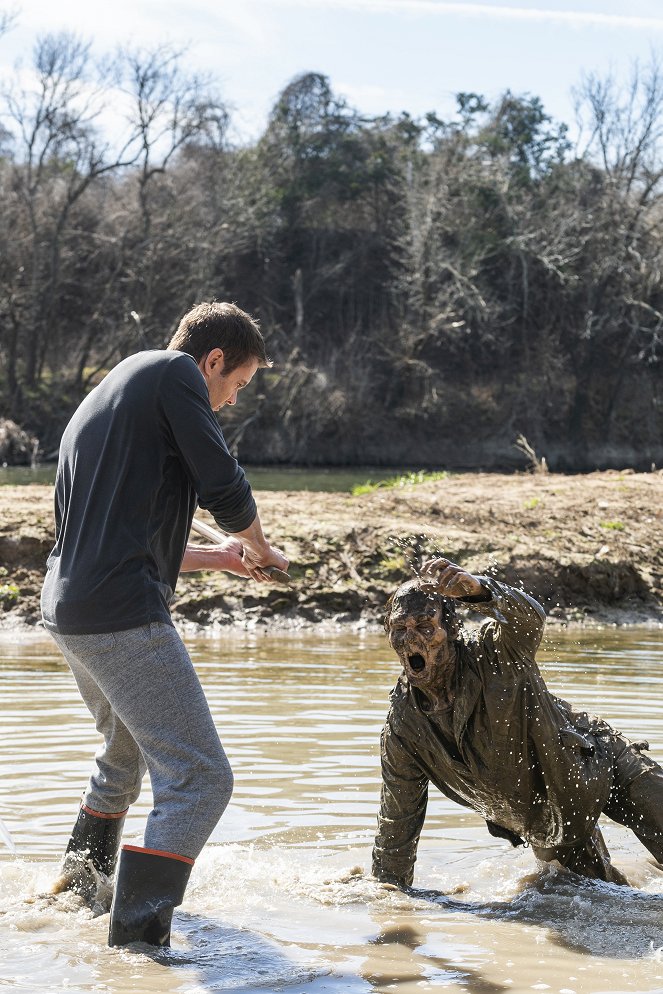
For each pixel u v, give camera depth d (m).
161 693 4.03
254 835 5.33
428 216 53.09
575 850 4.92
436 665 4.41
